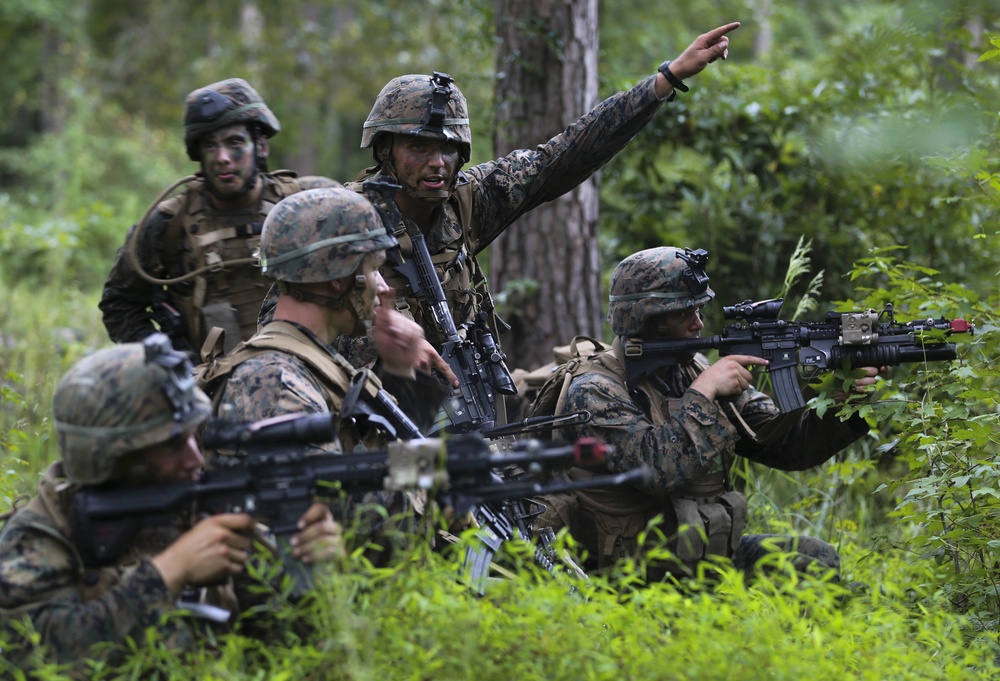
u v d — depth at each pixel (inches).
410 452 261.3
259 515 265.7
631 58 1088.8
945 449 388.8
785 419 404.8
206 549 261.0
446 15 1648.6
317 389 301.6
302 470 266.2
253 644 266.5
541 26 576.4
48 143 1884.8
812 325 396.8
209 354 327.3
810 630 297.7
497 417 399.9
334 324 315.9
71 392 260.7
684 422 386.9
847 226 638.5
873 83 636.1
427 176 396.2
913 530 446.6
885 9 834.8
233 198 428.5
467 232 419.2
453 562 296.7
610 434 392.2
